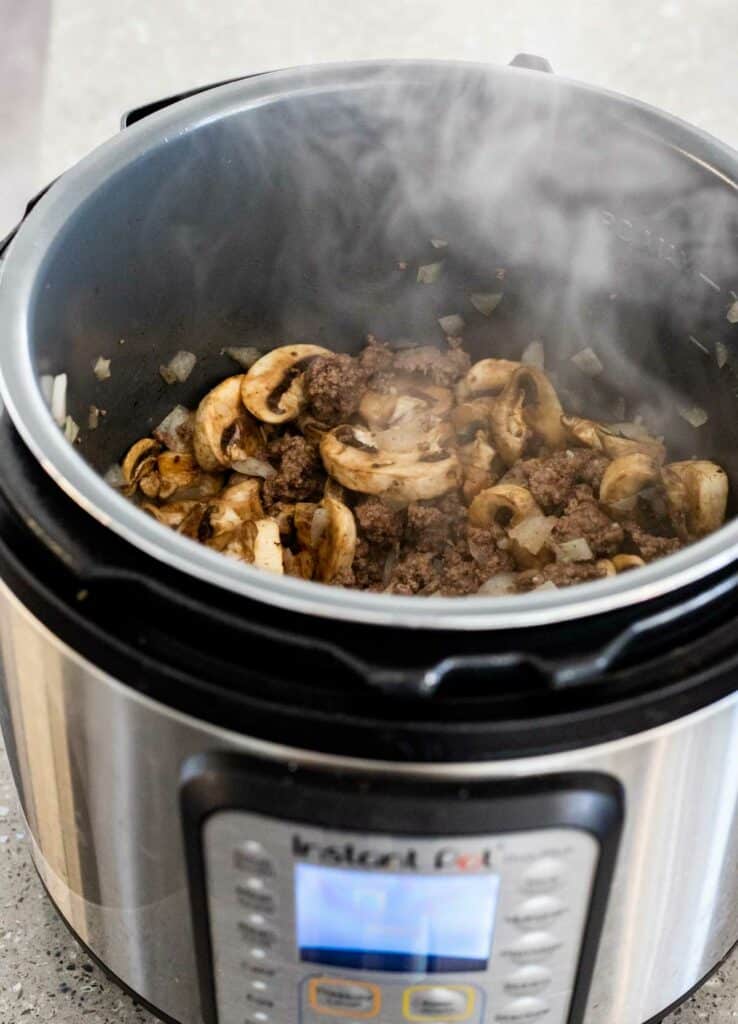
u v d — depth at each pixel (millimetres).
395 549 997
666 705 621
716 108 1558
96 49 1675
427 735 601
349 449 1003
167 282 983
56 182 815
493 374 1090
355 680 604
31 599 655
